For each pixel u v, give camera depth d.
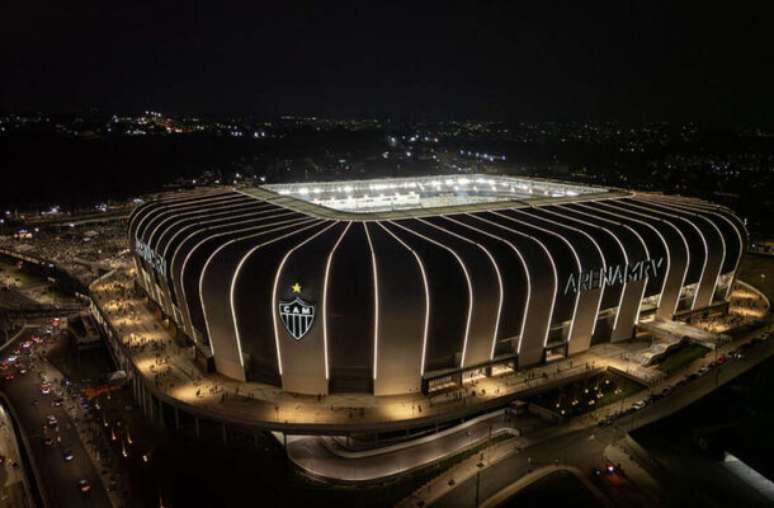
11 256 176.00
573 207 98.75
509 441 64.06
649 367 78.44
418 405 67.12
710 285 95.12
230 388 71.00
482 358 73.12
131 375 84.94
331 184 129.12
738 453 64.38
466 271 69.88
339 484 59.09
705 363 80.38
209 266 71.81
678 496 55.81
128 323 94.38
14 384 88.62
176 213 95.25
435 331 68.94
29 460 66.44
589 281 78.19
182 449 67.88
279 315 67.44
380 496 56.91
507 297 72.12
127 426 74.25
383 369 68.31
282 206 95.88
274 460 64.69
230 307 69.88
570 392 73.44
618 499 54.69
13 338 110.12
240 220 87.44
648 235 86.06
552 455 61.28
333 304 66.25
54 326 117.06
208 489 60.28
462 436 65.75
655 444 65.56
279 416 64.69
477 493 54.62
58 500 59.19
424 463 61.31
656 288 86.88
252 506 56.94
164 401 69.81
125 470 64.38
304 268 67.50
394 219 86.06
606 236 82.25
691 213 97.31
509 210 94.38
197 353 78.19
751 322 95.62
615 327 84.19
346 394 69.62
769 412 72.00
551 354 79.69
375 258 69.19
